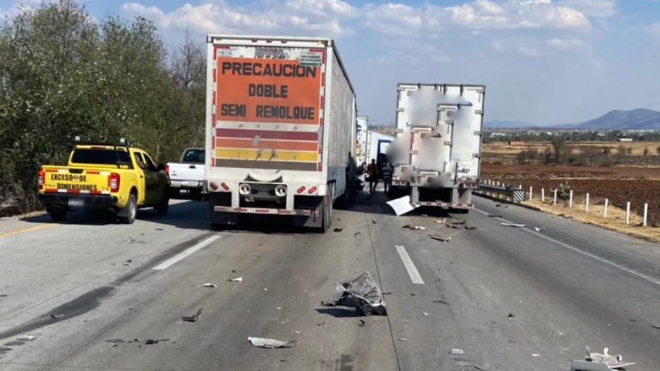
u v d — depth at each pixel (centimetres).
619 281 1227
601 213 2969
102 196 1666
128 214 1742
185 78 5269
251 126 1608
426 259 1384
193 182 2767
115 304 888
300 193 1627
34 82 2181
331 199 1830
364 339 765
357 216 2341
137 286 1003
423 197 2427
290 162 1616
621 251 1708
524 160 11150
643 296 1088
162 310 866
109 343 716
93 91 2277
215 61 1594
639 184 5606
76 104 2194
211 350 704
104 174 1666
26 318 804
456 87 2305
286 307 905
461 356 712
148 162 2000
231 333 770
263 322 823
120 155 1812
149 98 3544
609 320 907
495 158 12281
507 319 886
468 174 2311
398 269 1248
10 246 1327
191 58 5272
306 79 1594
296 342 743
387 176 2995
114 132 2358
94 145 1805
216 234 1636
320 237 1670
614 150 13238
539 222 2456
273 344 729
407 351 723
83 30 2942
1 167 2111
